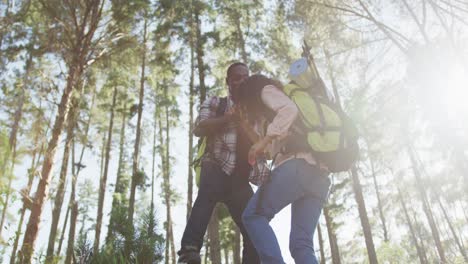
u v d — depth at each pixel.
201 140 2.56
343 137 1.87
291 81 2.02
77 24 13.06
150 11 17.27
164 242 3.65
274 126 1.81
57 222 14.90
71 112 12.20
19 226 3.62
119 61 14.51
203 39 19.77
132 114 25.00
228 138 2.45
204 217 2.36
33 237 9.14
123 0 13.48
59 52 12.87
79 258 3.38
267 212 1.85
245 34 19.44
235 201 2.49
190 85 20.81
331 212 23.25
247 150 2.47
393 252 26.97
